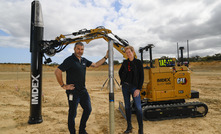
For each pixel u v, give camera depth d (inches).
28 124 147.3
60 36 159.5
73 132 107.3
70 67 105.1
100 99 277.7
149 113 154.6
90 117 173.9
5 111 189.3
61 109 206.2
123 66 121.8
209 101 242.1
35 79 148.3
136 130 133.3
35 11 149.9
